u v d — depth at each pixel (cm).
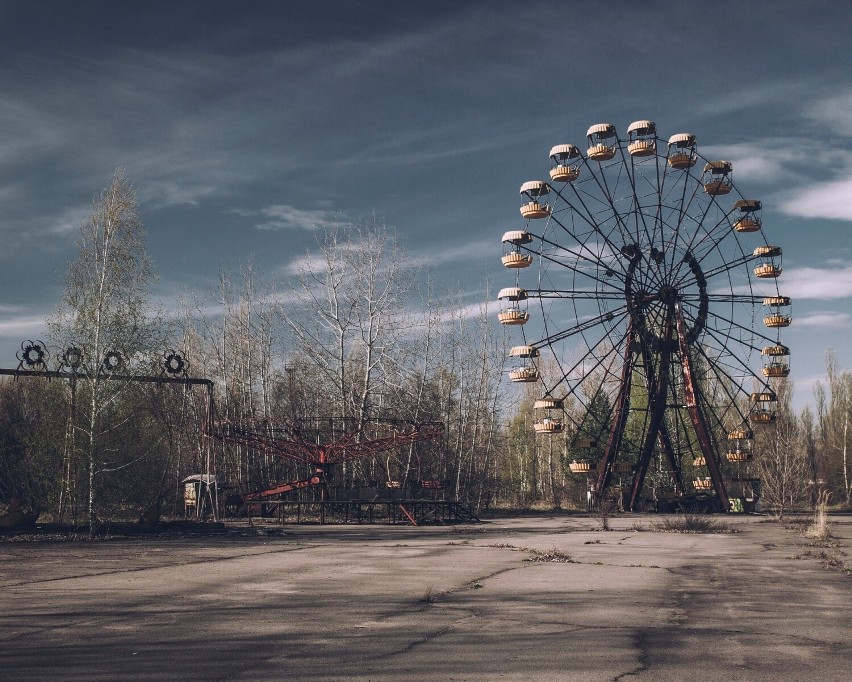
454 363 5809
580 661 852
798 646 940
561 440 7556
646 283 5344
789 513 5328
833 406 8331
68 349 2759
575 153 5153
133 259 2852
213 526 2997
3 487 2897
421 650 900
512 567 1803
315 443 4419
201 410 5416
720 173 5312
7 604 1211
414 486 4391
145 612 1143
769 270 5216
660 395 5434
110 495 2891
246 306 5797
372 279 5100
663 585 1509
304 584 1472
